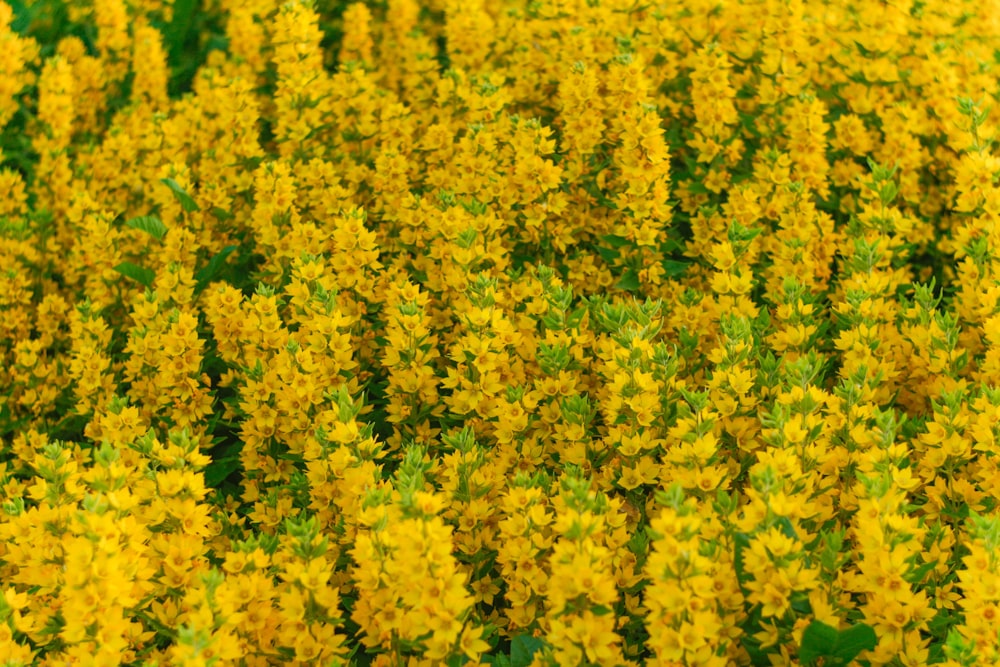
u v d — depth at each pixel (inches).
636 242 154.3
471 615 102.4
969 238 149.5
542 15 194.2
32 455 145.7
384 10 248.1
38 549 99.4
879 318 136.3
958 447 108.5
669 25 183.9
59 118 187.5
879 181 152.2
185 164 184.4
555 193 160.6
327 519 114.0
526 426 119.3
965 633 87.1
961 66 179.8
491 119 171.8
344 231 140.2
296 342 129.3
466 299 138.8
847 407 108.8
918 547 92.8
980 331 137.8
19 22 221.8
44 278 181.2
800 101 166.6
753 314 135.0
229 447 144.7
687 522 84.5
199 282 157.4
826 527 106.3
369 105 184.1
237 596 93.6
